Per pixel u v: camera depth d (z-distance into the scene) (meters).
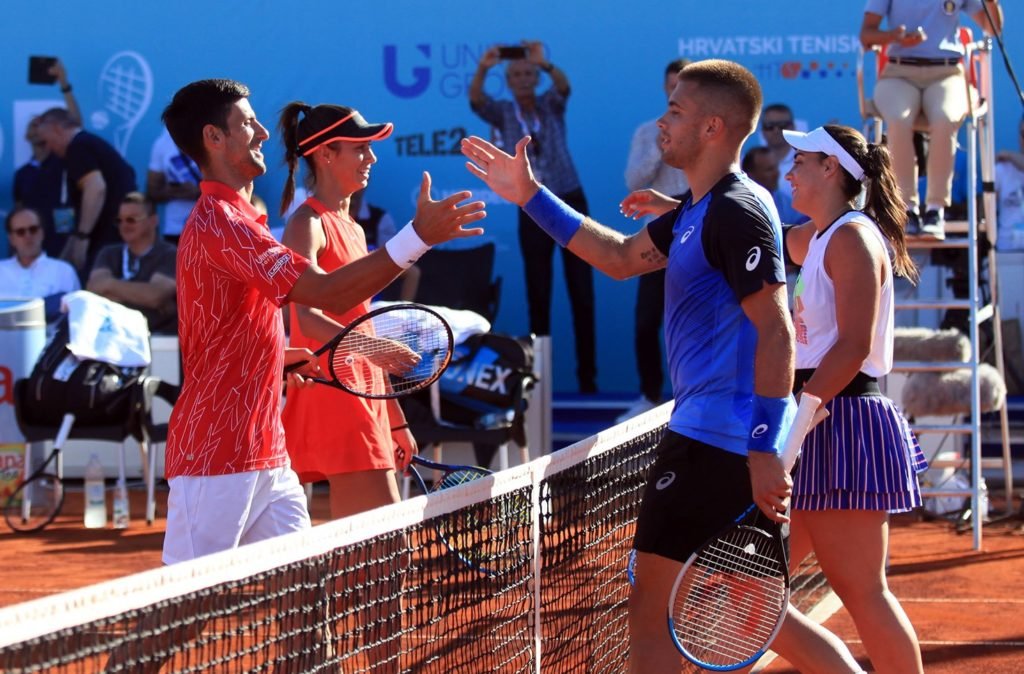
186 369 8.72
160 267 25.05
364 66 28.06
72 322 20.64
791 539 10.36
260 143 8.84
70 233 27.31
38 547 19.19
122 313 21.12
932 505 20.88
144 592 6.00
